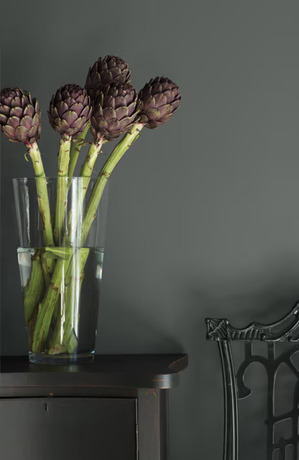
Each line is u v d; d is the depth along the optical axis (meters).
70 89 1.25
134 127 1.34
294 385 1.59
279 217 1.64
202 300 1.64
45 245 1.31
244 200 1.65
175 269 1.65
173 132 1.67
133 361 1.41
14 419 1.24
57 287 1.31
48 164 1.67
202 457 1.62
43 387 1.25
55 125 1.26
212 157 1.66
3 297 1.67
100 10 1.69
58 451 1.23
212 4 1.67
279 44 1.66
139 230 1.66
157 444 1.22
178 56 1.67
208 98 1.66
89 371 1.22
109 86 1.28
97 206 1.33
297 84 1.65
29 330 1.34
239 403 1.62
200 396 1.63
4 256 1.67
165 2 1.68
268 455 1.54
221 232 1.65
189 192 1.66
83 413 1.23
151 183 1.67
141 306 1.65
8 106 1.24
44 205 1.31
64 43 1.69
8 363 1.36
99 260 1.35
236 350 1.62
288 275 1.63
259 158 1.65
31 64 1.69
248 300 1.63
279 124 1.65
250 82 1.66
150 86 1.31
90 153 1.33
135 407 1.23
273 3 1.67
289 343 1.61
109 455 1.23
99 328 1.65
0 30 1.70
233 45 1.67
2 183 1.68
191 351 1.63
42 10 1.70
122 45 1.68
